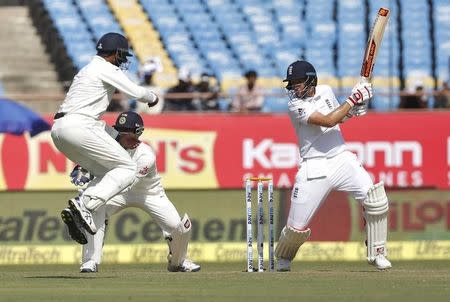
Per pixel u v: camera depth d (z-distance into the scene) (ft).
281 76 218.38
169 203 112.06
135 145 107.76
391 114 167.63
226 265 144.87
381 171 167.22
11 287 88.07
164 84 215.51
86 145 95.81
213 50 221.46
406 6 224.33
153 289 85.30
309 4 226.58
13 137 163.32
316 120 106.52
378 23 105.70
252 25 224.33
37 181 163.43
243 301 74.08
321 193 110.01
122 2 227.20
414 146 167.53
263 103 197.57
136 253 161.79
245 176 166.20
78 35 223.71
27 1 228.02
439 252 166.91
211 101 181.27
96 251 111.65
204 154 166.20
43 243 163.02
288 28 223.92
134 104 182.19
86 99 95.71
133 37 222.48
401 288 85.46
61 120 95.81
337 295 78.84
